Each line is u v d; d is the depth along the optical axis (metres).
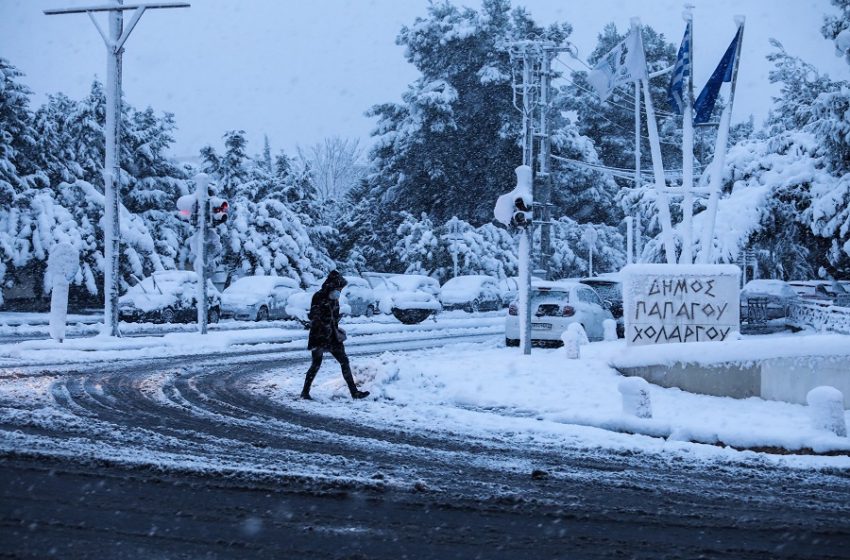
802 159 32.78
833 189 31.00
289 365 17.69
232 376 15.54
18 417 10.20
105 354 18.81
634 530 6.32
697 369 13.38
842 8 30.92
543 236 41.41
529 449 9.44
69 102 48.25
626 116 70.81
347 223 58.00
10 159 39.19
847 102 31.03
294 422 10.79
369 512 6.62
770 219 32.97
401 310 33.44
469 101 58.53
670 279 15.95
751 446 9.73
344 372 13.01
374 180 59.22
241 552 5.59
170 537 5.88
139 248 40.75
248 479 7.54
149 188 47.16
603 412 11.31
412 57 60.16
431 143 56.72
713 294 15.90
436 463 8.54
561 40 59.06
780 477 8.34
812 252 38.31
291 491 7.19
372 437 9.90
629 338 15.92
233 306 31.72
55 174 42.03
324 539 5.91
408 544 5.84
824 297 33.56
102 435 9.35
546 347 22.25
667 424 10.38
